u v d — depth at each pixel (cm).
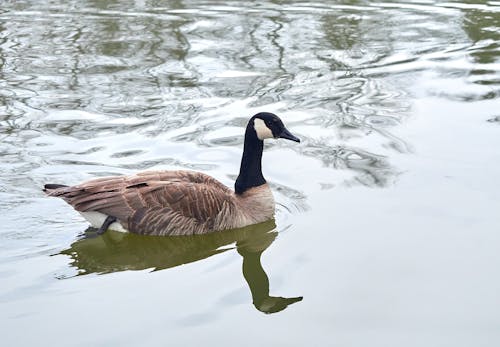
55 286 250
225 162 310
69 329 232
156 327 233
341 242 266
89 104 353
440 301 241
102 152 315
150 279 254
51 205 287
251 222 283
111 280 254
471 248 261
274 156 318
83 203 272
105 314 238
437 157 311
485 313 237
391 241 266
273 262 260
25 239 271
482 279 249
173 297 246
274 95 362
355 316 237
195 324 235
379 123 338
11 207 284
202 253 270
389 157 313
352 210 282
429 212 279
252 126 286
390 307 240
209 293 247
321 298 244
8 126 333
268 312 239
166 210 276
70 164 307
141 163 308
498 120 337
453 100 357
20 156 312
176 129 332
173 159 311
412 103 354
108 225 274
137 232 276
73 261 261
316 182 299
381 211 281
